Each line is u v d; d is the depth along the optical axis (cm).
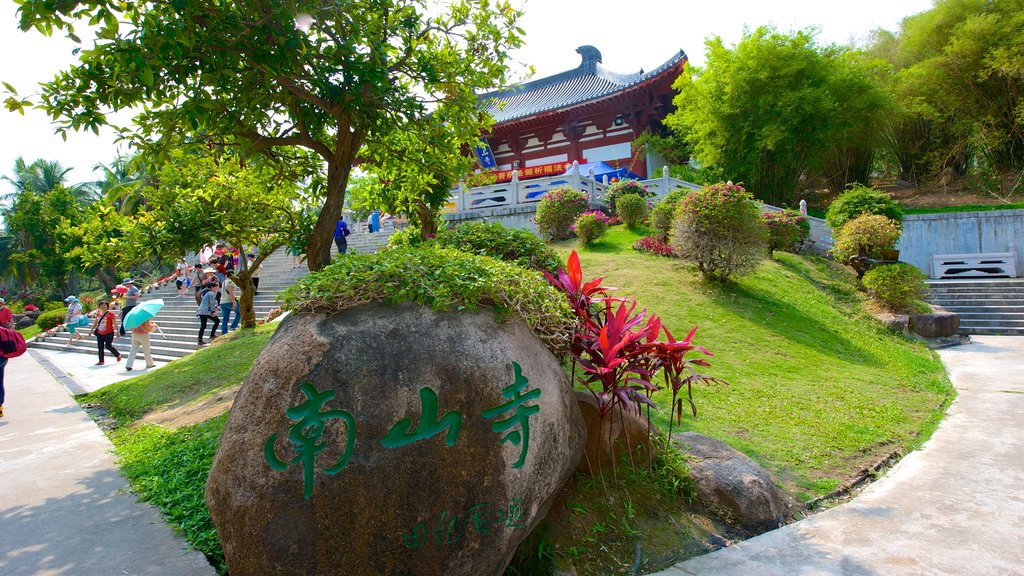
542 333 331
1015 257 1418
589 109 2106
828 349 805
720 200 967
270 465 247
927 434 535
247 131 531
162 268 3188
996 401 643
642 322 430
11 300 4288
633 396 361
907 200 1886
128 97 433
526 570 312
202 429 562
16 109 425
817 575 304
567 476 304
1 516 397
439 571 246
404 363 254
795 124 1645
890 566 310
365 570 240
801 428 522
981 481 425
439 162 640
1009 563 310
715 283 997
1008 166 1788
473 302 279
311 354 257
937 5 1853
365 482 241
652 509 374
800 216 1359
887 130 1886
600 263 1126
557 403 289
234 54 435
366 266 293
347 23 502
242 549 246
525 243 516
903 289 1052
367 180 1054
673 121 1945
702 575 310
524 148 2425
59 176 3672
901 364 796
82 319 1878
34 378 1133
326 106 525
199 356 917
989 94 1727
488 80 596
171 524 376
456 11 573
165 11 407
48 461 533
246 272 1101
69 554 336
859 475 445
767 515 373
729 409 555
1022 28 1586
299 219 984
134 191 570
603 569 321
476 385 258
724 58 1745
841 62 1712
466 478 251
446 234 541
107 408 801
